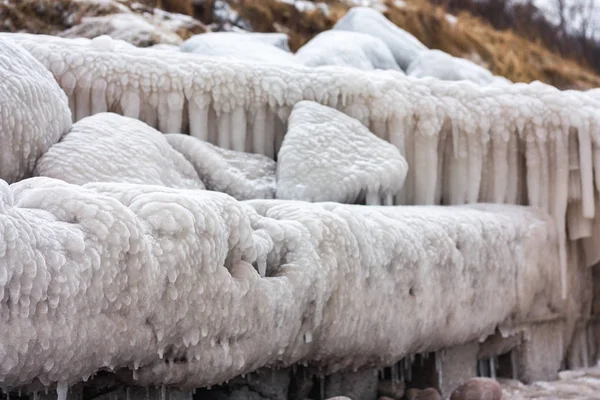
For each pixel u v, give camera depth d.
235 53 5.18
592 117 5.02
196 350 2.72
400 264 3.69
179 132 4.39
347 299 3.33
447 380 4.41
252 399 3.42
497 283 4.50
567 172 5.06
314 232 3.25
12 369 2.13
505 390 4.56
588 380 4.96
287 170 4.27
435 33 11.02
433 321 3.94
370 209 3.82
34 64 3.58
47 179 2.50
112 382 2.77
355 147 4.43
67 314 2.23
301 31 8.94
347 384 3.89
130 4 7.20
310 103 4.57
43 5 6.59
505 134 5.02
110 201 2.42
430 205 4.78
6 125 3.27
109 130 3.79
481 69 6.73
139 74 4.28
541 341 5.05
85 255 2.28
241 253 2.91
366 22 6.75
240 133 4.51
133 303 2.43
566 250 5.25
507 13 12.36
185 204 2.64
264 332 2.96
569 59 12.78
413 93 4.82
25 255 2.09
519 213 4.86
